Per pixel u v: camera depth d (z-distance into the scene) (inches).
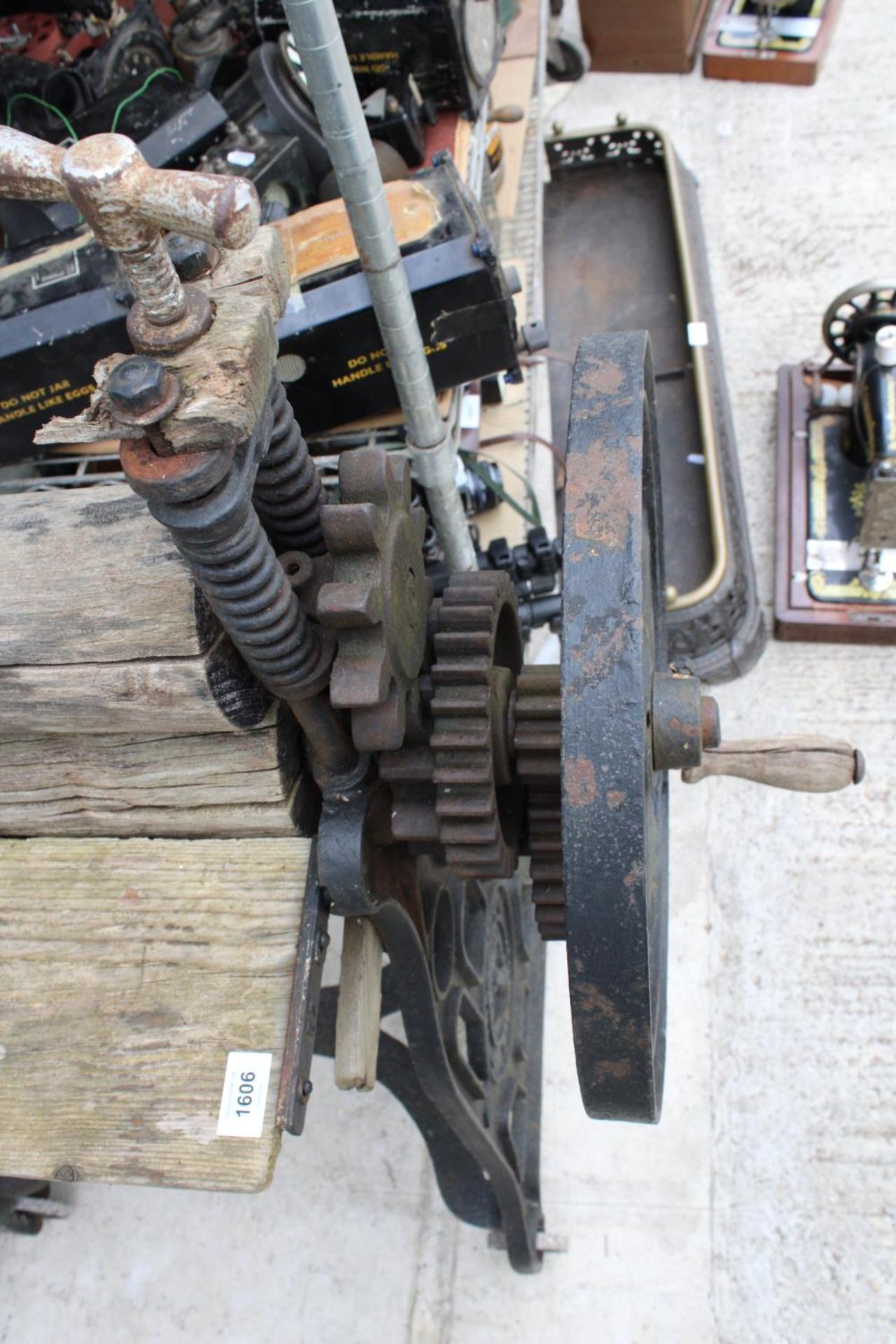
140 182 27.8
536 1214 77.2
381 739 41.8
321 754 44.8
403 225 72.7
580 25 142.6
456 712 45.0
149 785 46.7
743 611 100.4
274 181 76.7
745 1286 75.9
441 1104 58.1
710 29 146.9
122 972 45.3
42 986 45.6
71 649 42.2
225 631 41.6
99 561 42.8
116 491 45.6
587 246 127.4
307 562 42.6
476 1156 66.2
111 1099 43.4
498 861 46.1
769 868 91.7
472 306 72.5
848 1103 81.4
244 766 45.2
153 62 87.3
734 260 127.1
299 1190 82.7
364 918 49.7
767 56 138.4
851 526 103.5
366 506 39.2
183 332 31.7
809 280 124.0
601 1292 76.7
